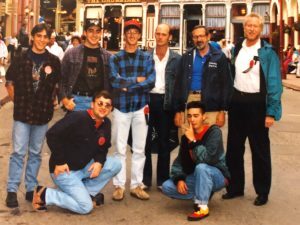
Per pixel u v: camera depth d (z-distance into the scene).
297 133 10.66
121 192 5.80
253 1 41.62
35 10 40.22
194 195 5.35
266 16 39.62
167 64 6.07
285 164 7.82
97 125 5.18
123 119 5.80
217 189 5.31
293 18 32.34
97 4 45.78
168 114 6.15
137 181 5.92
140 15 44.75
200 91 5.73
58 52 12.02
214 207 5.61
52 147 5.07
